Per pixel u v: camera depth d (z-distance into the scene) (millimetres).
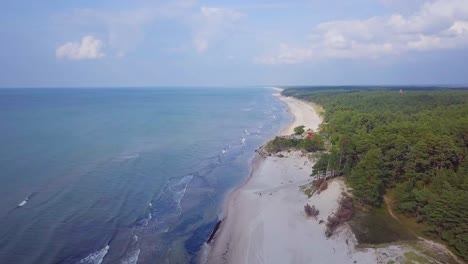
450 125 59844
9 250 36219
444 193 35688
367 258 33469
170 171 67188
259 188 58344
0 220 42562
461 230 32406
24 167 63625
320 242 38594
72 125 114750
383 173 44594
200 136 104562
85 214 45781
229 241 41062
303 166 69438
